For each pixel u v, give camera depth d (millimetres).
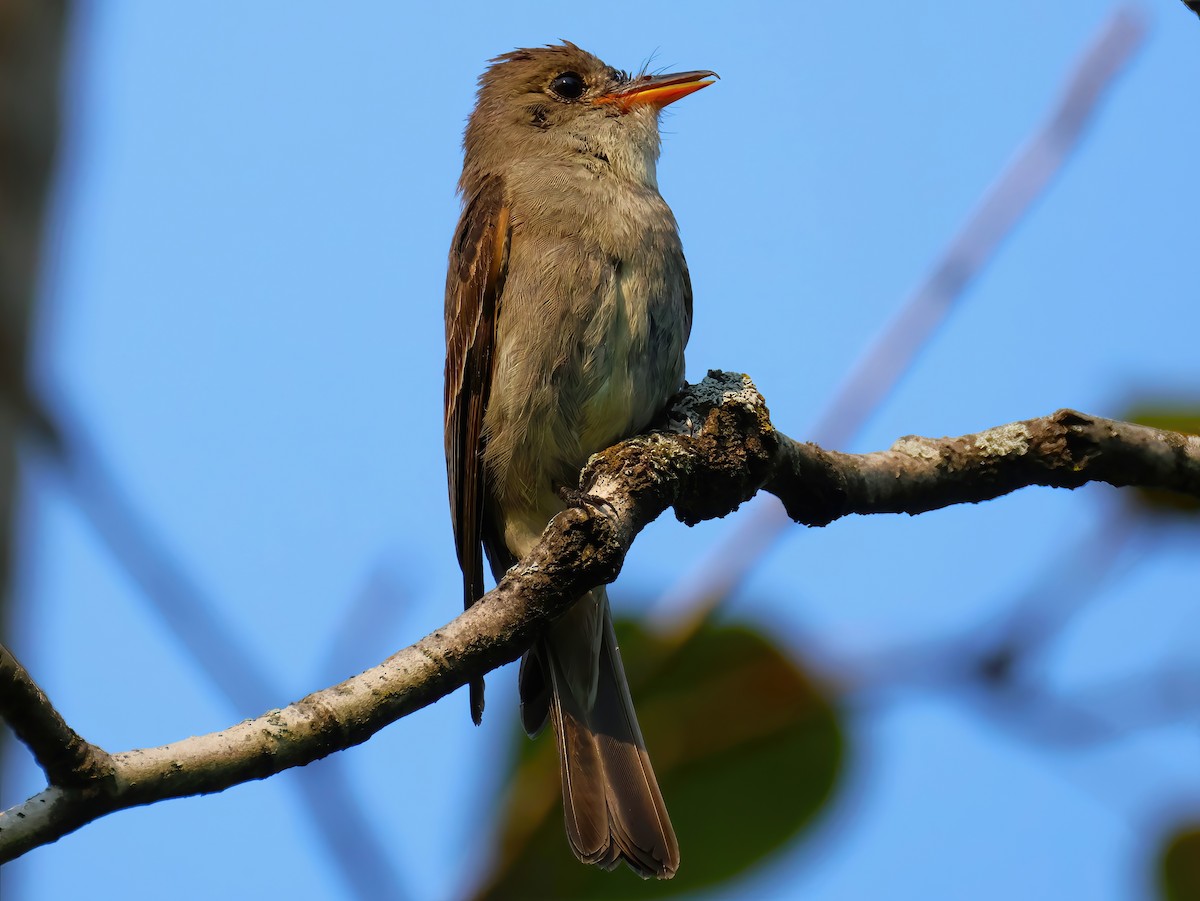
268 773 5785
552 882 7062
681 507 8008
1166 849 6605
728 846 7039
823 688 7039
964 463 8102
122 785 5410
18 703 5117
